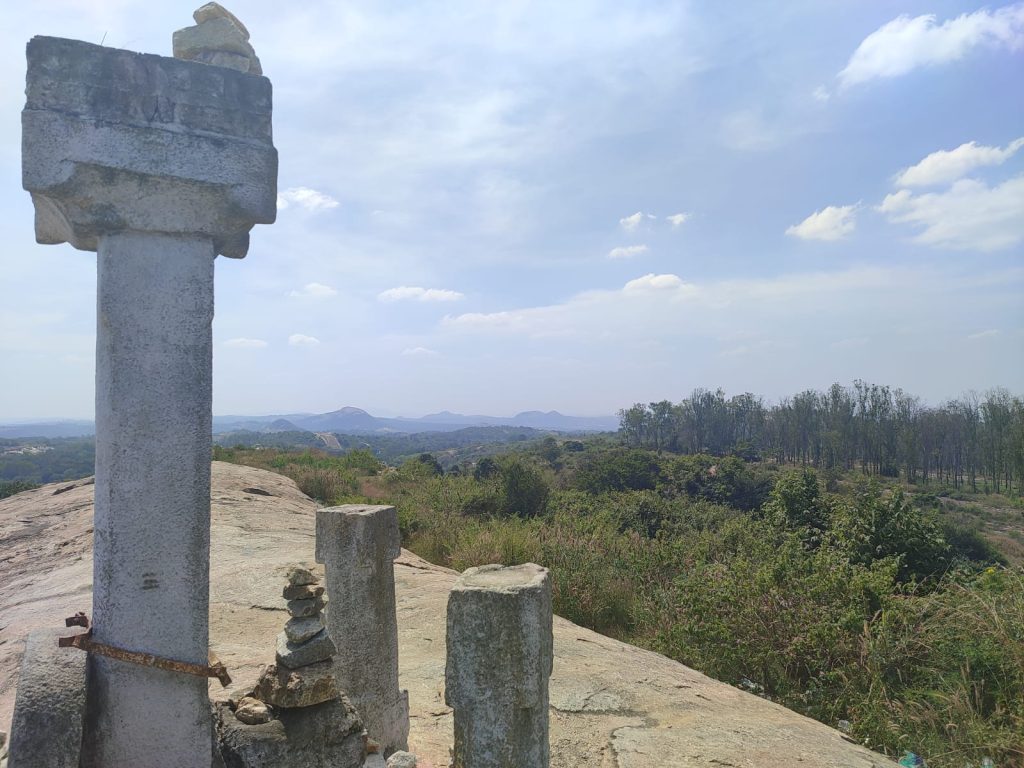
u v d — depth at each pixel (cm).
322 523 383
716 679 652
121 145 251
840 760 440
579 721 477
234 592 749
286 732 285
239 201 270
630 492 2411
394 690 389
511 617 248
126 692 251
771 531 1264
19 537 1075
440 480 2066
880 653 614
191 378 265
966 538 1984
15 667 519
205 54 284
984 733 497
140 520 255
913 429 5462
